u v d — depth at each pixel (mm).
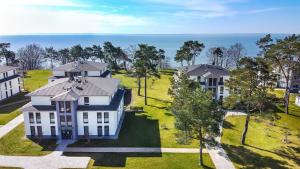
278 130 55562
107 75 84750
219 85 71500
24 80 102875
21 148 44812
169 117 62594
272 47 61406
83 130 49969
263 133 53906
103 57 135000
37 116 48906
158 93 86562
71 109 47406
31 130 49562
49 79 77812
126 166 39406
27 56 159000
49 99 49781
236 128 56125
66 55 147500
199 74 73375
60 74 79375
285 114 64125
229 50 154625
